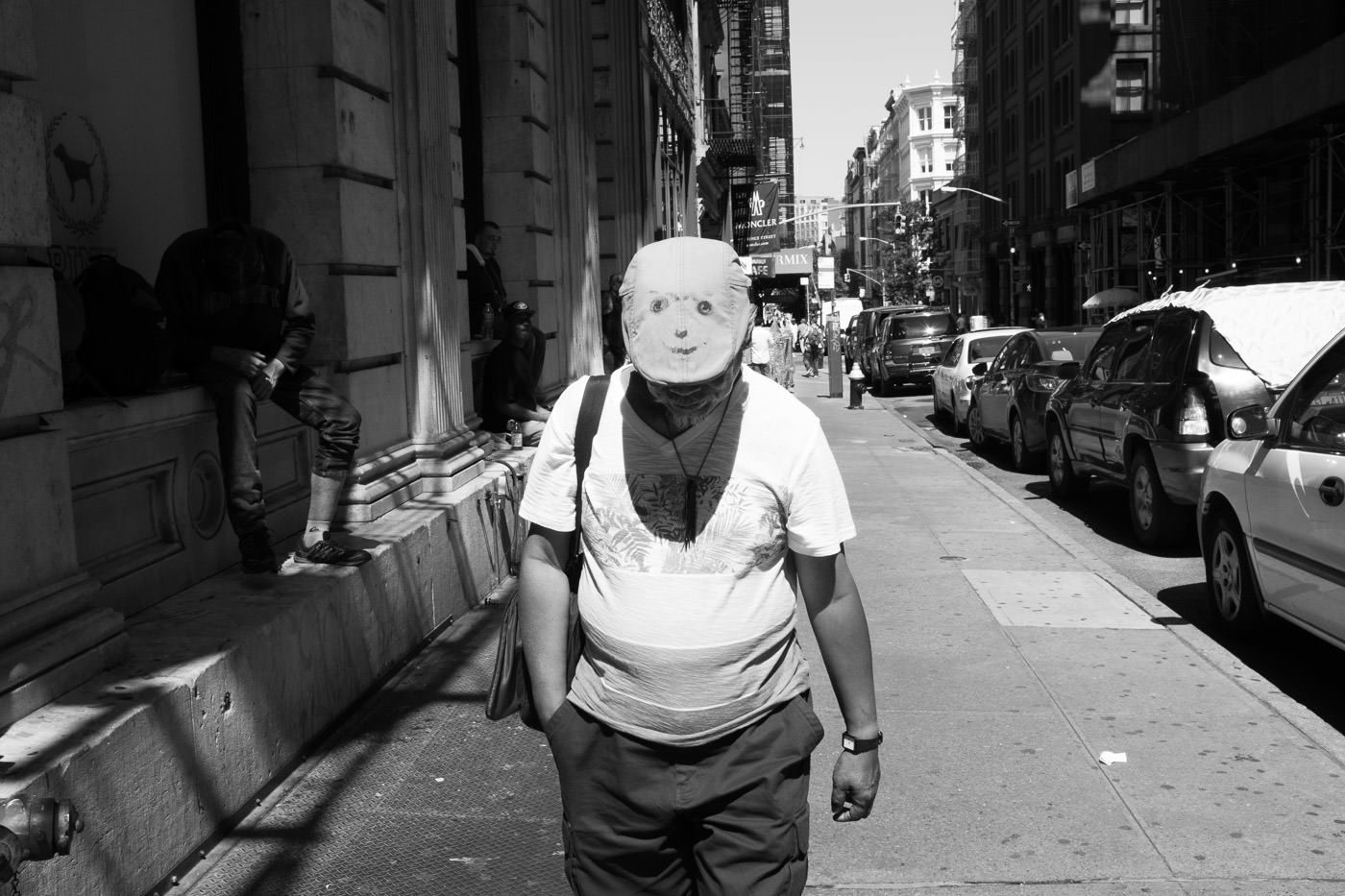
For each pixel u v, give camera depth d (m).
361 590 5.77
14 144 3.72
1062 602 7.65
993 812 4.49
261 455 6.18
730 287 2.35
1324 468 5.66
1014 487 13.80
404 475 7.51
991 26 76.00
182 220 6.52
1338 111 24.45
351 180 7.07
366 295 7.26
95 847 3.41
